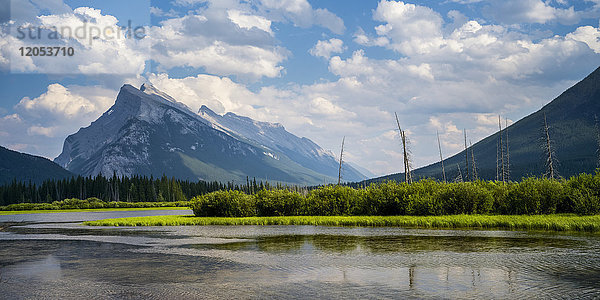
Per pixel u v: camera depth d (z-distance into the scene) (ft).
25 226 196.24
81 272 73.61
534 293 55.83
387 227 146.20
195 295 57.16
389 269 72.28
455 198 170.09
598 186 154.51
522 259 78.74
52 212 480.23
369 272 70.18
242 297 55.93
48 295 58.44
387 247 97.30
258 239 117.91
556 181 164.45
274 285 62.13
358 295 56.29
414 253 88.17
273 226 161.79
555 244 96.48
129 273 71.97
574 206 155.63
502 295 55.16
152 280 66.33
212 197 219.82
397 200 183.62
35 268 78.33
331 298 55.11
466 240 106.42
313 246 101.09
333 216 187.93
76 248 105.50
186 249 99.91
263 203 212.02
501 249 90.68
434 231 129.29
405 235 120.47
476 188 171.53
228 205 217.56
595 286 58.95
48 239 128.88
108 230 158.61
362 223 157.79
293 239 116.26
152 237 128.57
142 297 56.65
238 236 127.03
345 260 81.30
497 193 174.29
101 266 79.00
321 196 207.10
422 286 60.44
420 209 173.68
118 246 108.06
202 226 168.76
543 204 160.04
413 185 188.55
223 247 102.32
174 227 167.02
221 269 74.33
